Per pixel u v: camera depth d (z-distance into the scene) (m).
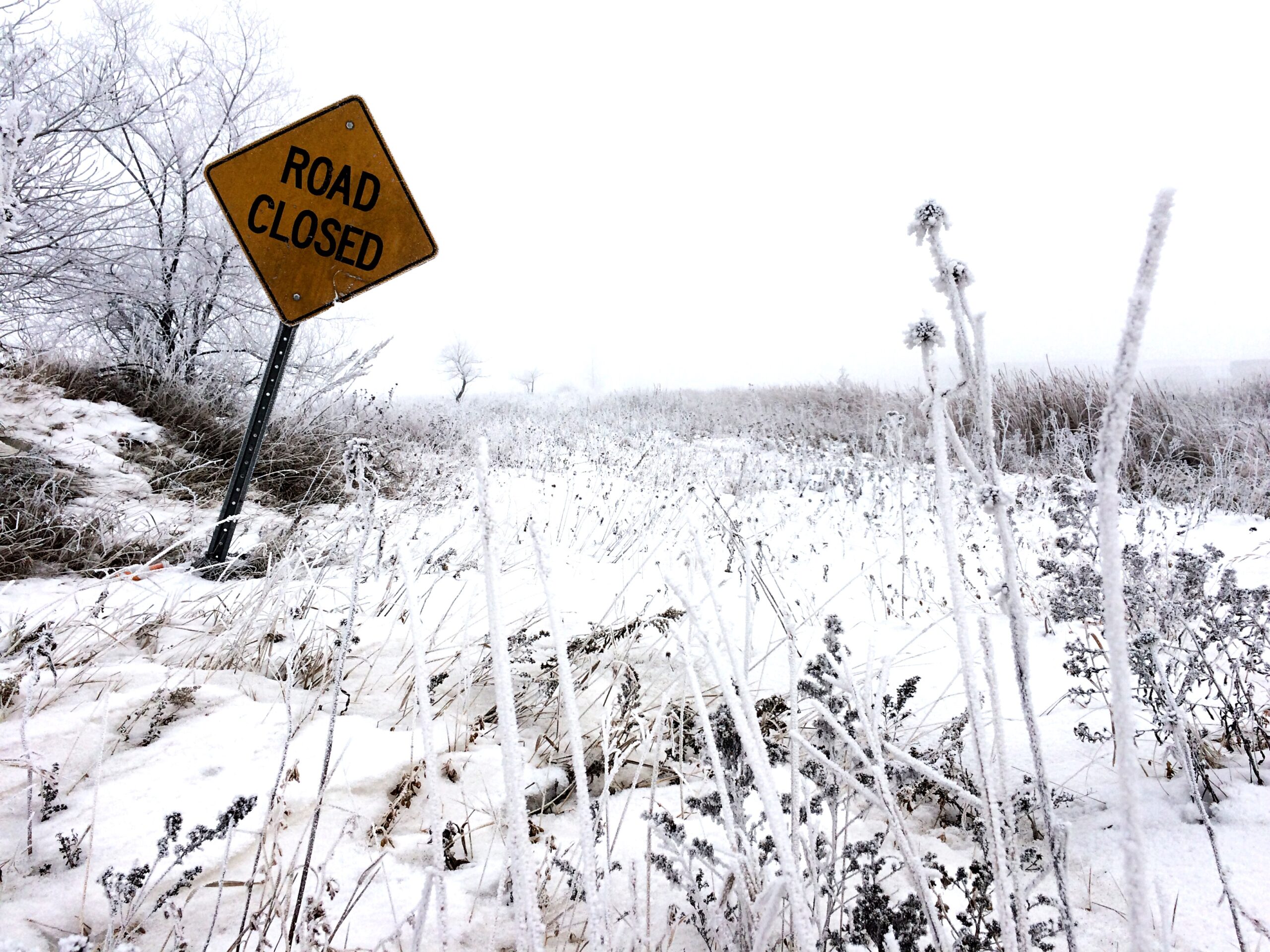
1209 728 2.18
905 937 1.18
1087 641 2.96
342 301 3.70
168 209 7.55
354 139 3.67
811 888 1.25
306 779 1.78
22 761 1.53
